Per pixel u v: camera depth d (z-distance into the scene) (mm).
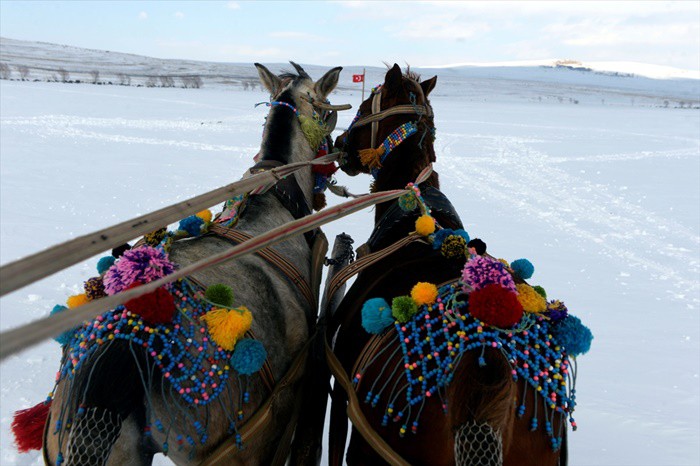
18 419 2215
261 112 39594
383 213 3150
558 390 2090
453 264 2518
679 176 17906
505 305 2029
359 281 2807
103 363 1943
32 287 7031
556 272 8641
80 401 1914
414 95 3107
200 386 2104
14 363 5176
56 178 13711
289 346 2695
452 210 2943
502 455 1948
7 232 9250
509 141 27922
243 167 16703
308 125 3455
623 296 7770
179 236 2707
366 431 2246
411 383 2121
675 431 4664
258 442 2469
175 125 28188
